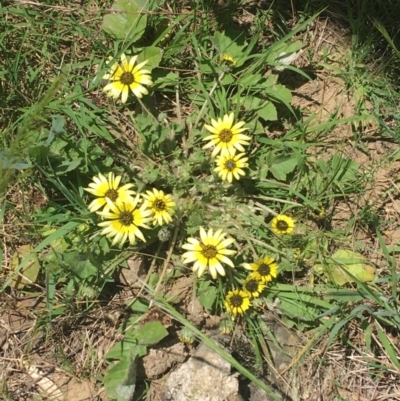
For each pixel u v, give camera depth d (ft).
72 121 1.61
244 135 1.50
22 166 1.39
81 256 1.42
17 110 1.61
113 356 1.44
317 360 1.53
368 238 1.67
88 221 1.50
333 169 1.65
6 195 1.55
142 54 1.62
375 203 1.69
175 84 1.65
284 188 1.62
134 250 1.51
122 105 1.66
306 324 1.54
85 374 1.46
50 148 1.50
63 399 1.44
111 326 1.51
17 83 1.61
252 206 1.56
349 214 1.67
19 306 1.50
